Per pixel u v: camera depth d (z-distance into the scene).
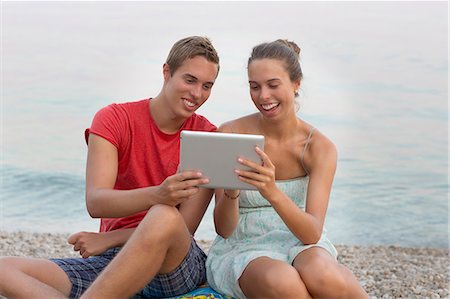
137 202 4.33
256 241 4.60
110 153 4.65
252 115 4.86
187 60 4.61
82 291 4.46
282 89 4.50
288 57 4.54
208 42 4.72
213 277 4.57
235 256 4.51
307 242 4.36
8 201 10.12
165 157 4.77
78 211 9.89
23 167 11.54
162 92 4.76
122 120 4.71
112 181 4.62
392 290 6.37
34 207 9.89
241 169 4.16
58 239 8.02
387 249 8.33
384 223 9.73
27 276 4.21
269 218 4.64
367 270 7.07
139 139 4.73
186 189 4.21
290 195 4.77
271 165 4.16
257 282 4.15
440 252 8.34
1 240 7.85
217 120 13.14
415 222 9.82
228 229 4.63
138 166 4.75
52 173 11.30
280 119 4.61
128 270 4.07
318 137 4.73
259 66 4.49
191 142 4.14
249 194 4.66
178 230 4.20
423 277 6.91
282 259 4.38
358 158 12.38
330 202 10.59
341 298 4.12
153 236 4.09
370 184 11.34
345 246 8.34
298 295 4.07
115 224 4.79
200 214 4.75
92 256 4.68
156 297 4.63
